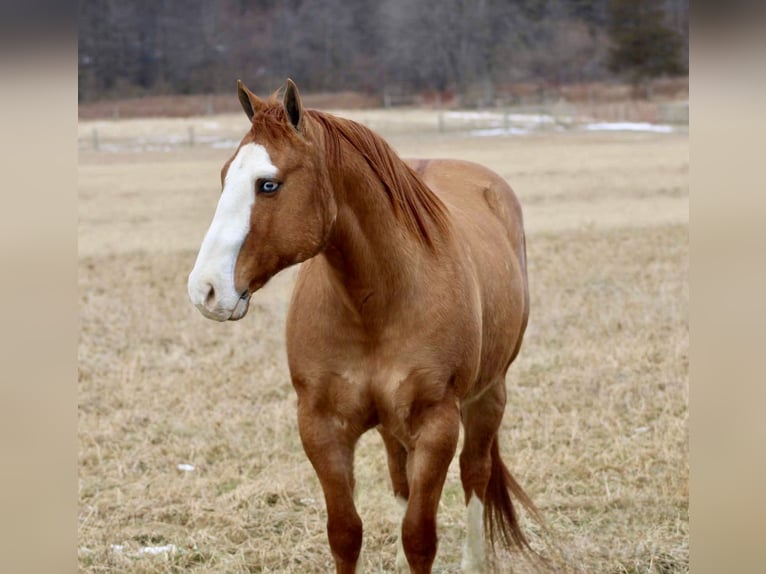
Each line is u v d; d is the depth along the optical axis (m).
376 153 5.25
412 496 5.39
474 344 5.59
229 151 42.69
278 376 10.93
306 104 72.44
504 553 7.12
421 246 5.36
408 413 5.37
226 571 6.72
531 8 83.75
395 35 81.38
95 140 43.66
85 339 12.70
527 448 8.70
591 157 36.09
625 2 77.88
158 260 18.56
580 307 13.66
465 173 7.45
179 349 12.13
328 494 5.38
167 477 8.34
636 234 20.03
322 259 5.33
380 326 5.26
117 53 80.06
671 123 52.91
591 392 10.09
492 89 76.38
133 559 6.89
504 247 6.84
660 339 11.99
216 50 81.56
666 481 7.94
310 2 83.69
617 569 6.69
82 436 9.21
